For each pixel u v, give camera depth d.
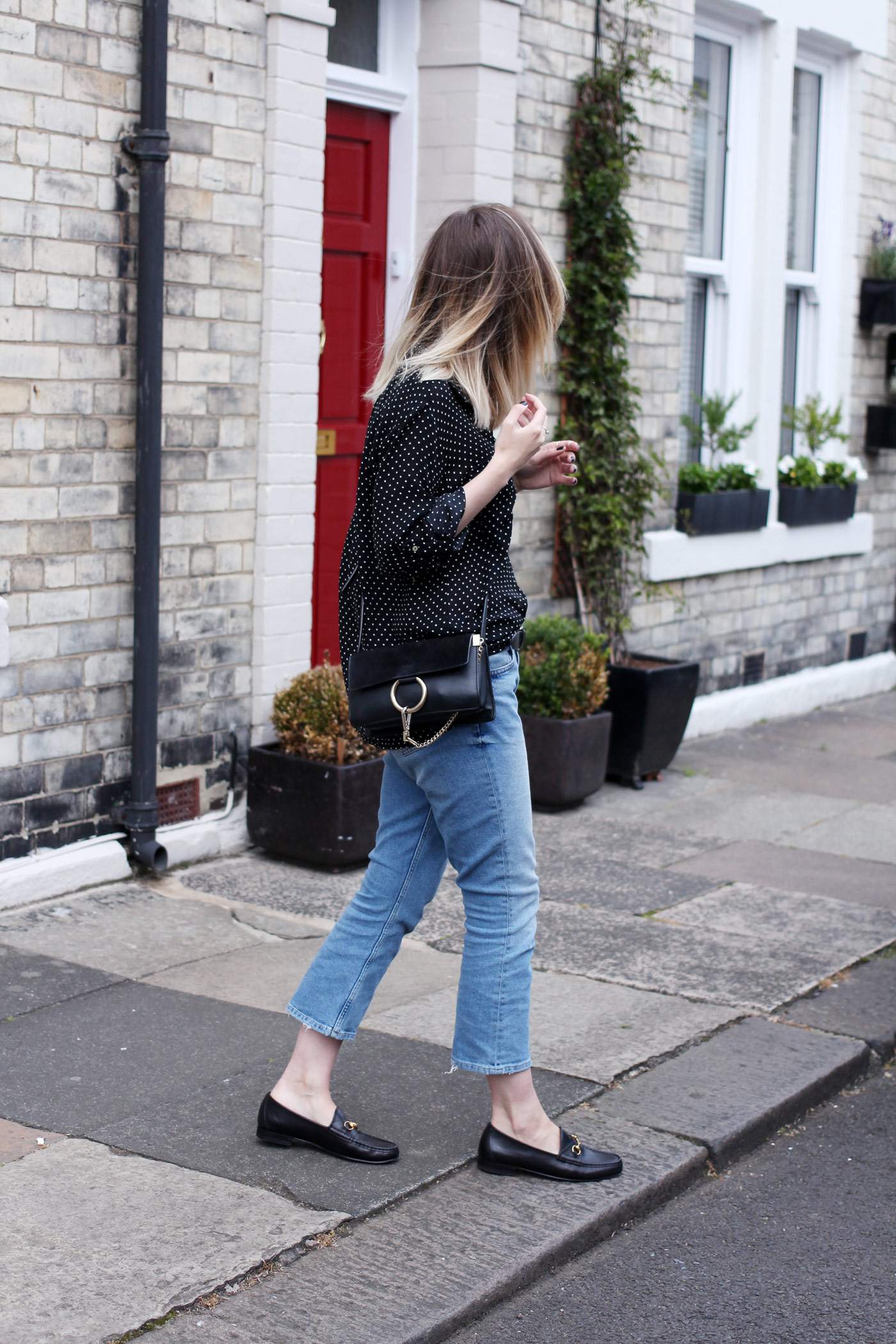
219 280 5.02
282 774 5.12
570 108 6.54
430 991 4.15
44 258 4.50
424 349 2.98
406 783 3.16
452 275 2.96
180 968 4.23
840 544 8.79
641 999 4.17
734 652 8.05
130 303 4.76
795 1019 4.10
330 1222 2.89
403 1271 2.78
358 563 3.02
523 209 6.36
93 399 4.69
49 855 4.73
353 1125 3.19
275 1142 3.18
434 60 6.00
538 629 6.11
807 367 8.86
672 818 6.16
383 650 2.93
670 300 7.21
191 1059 3.62
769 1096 3.60
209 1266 2.71
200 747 5.22
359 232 6.01
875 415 9.08
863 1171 3.44
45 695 4.68
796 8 7.92
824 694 8.75
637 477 6.89
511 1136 3.16
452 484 2.86
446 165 6.05
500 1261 2.84
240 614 5.27
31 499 4.55
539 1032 3.90
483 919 3.09
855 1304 2.89
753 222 7.99
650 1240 3.09
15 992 3.99
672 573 7.33
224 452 5.12
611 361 6.66
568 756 5.98
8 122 4.36
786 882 5.35
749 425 7.77
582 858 5.53
